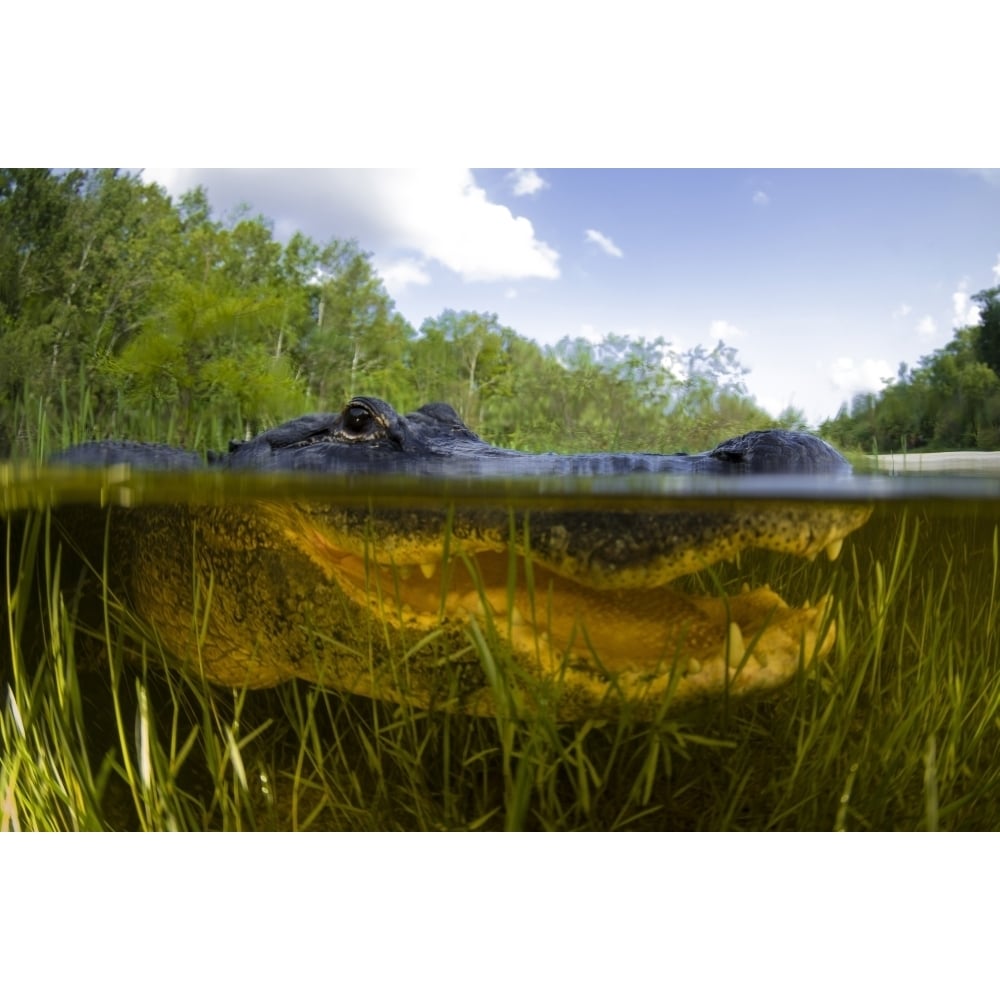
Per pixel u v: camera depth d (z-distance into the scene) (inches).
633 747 97.4
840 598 103.0
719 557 84.6
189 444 183.9
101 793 89.0
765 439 99.6
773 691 86.7
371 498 92.1
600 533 83.4
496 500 86.5
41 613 113.3
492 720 98.5
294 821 87.9
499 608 89.1
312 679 103.9
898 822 91.1
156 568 114.2
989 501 102.0
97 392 171.9
